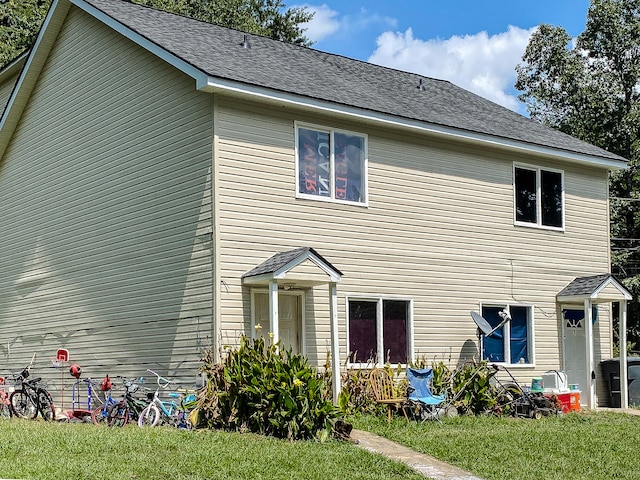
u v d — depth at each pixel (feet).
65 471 32.55
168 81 53.21
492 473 38.22
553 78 118.21
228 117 49.65
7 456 35.14
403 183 57.82
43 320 63.21
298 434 41.83
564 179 68.64
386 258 56.24
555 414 57.98
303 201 52.37
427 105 63.72
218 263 48.24
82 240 59.88
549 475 38.50
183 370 49.75
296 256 47.75
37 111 66.80
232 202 49.19
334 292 49.78
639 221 104.73
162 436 39.58
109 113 58.54
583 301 67.46
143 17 59.57
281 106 51.85
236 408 43.27
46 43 64.69
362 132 55.93
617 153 111.45
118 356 55.16
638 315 106.83
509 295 63.46
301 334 52.13
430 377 53.16
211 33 62.28
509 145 63.00
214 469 34.17
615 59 113.09
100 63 59.88
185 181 50.96
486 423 51.83
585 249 69.36
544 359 65.21
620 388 66.69
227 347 46.24
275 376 42.75
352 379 52.26
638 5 112.68
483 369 56.54
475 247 61.62
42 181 65.31
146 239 53.78
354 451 39.55
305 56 66.59
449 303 59.57
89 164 59.98
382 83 67.05
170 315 51.13
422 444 43.34
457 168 61.31
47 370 62.03
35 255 65.10
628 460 42.80
